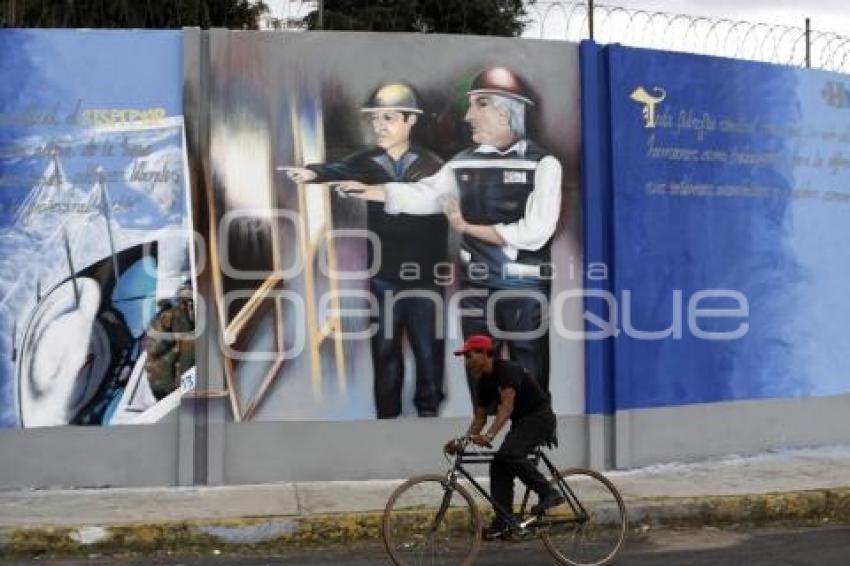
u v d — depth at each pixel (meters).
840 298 10.79
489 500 6.83
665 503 8.20
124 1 23.05
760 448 10.23
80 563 7.21
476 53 9.20
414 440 9.06
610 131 9.41
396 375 9.05
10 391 8.59
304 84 8.93
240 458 8.84
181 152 8.76
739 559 7.19
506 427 9.21
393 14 30.78
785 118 10.40
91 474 8.67
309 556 7.40
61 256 8.64
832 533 8.03
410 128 9.09
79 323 8.66
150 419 8.73
